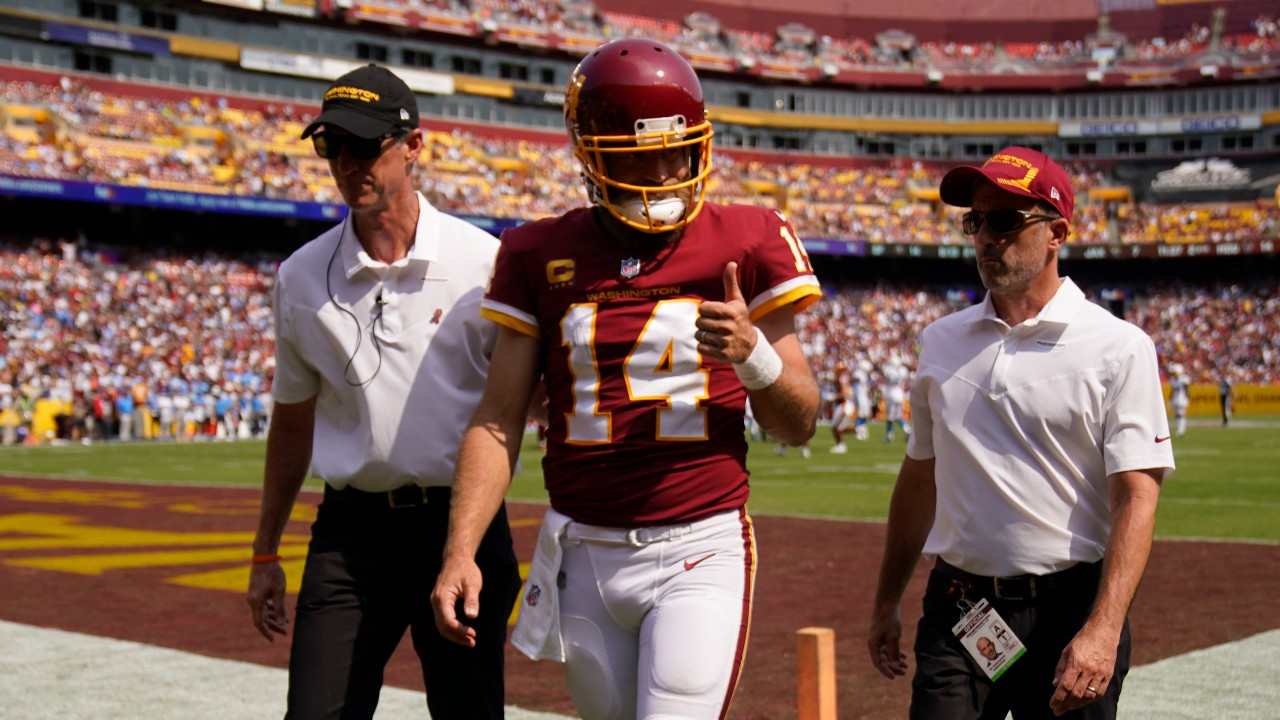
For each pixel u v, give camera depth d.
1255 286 54.50
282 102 48.69
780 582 9.05
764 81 60.78
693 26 60.53
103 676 6.34
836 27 63.53
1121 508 3.09
